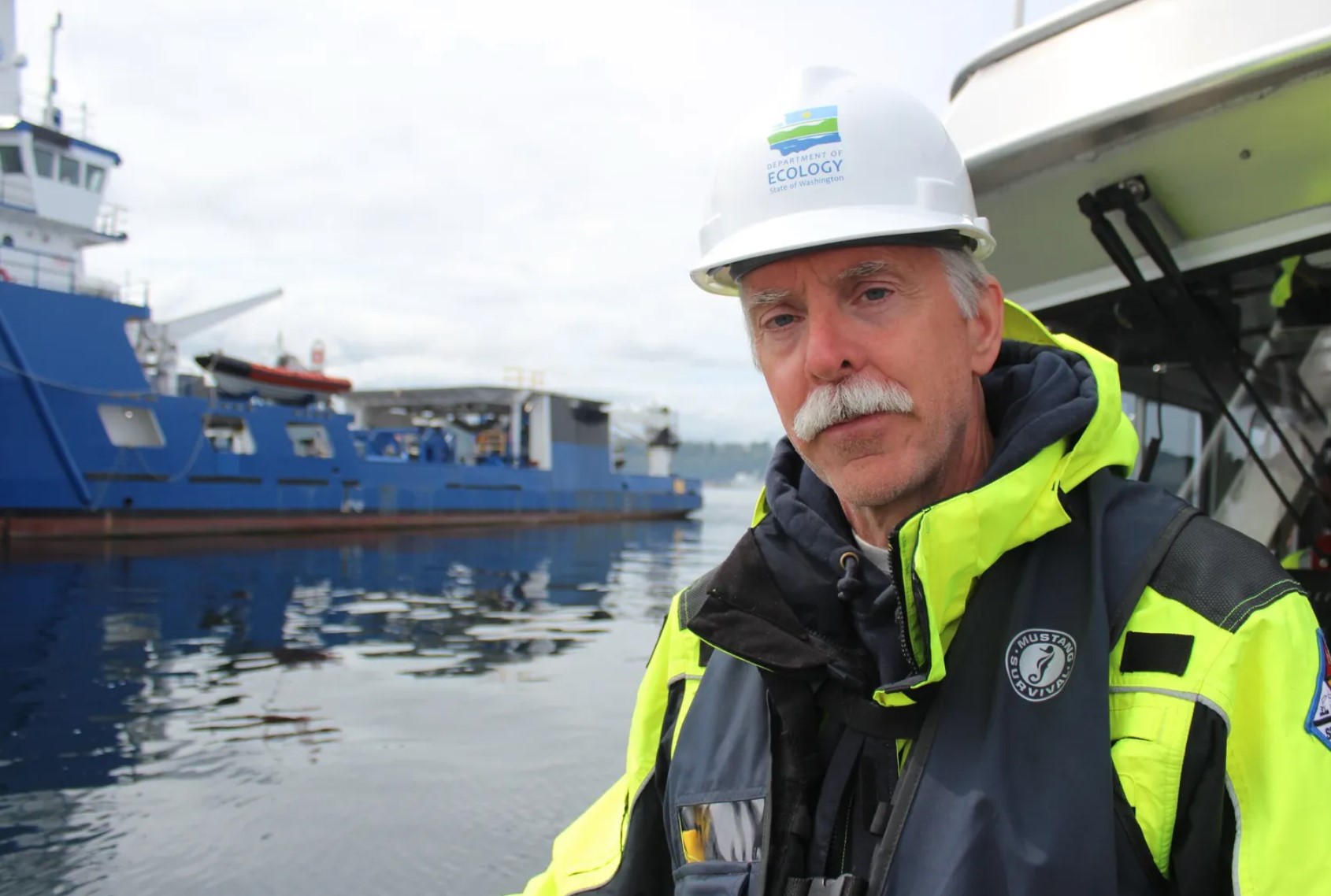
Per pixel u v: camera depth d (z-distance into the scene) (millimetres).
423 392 28906
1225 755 886
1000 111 2416
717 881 1116
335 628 9953
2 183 17094
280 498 20047
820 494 1216
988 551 1004
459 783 4895
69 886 3719
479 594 12969
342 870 3854
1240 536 1001
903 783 996
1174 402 3277
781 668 1101
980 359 1157
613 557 19203
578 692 7027
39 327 15906
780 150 1128
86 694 6891
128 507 17141
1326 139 2016
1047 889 881
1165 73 2090
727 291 1364
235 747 5570
